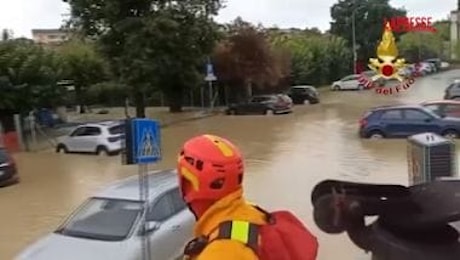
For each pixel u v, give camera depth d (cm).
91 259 856
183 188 210
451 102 2586
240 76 4666
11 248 1234
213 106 4644
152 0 3697
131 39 3606
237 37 4678
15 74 2872
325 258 1014
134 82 3678
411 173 1043
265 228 202
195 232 208
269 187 1689
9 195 1788
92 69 4731
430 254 259
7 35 3259
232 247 191
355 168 1938
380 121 2605
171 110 4481
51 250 888
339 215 277
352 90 5997
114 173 2095
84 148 2638
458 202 253
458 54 7731
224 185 203
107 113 4662
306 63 6078
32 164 2378
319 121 3462
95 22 3747
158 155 762
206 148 205
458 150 2136
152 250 905
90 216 962
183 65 3841
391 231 270
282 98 4094
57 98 3073
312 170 1933
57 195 1755
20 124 2834
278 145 2550
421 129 2517
